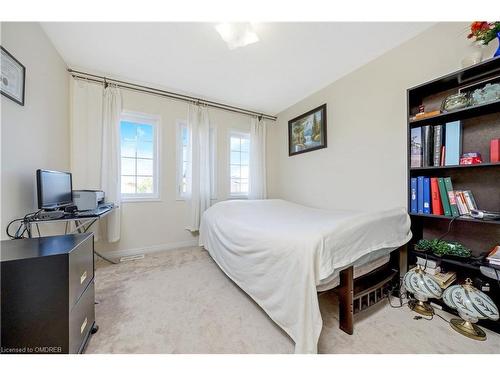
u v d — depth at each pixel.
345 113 2.44
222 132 3.27
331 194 2.63
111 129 2.46
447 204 1.45
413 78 1.82
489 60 1.22
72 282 0.96
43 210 1.60
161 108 2.82
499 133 1.36
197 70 2.35
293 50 2.00
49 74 1.87
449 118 1.52
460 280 1.52
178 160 2.96
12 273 0.85
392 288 1.65
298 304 1.07
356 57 2.11
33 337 0.87
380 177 2.09
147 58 2.13
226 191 3.30
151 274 2.09
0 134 1.28
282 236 1.25
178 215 2.96
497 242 1.38
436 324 1.33
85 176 2.35
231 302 1.59
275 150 3.72
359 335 1.23
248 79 2.55
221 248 2.00
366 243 1.34
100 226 2.48
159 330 1.27
